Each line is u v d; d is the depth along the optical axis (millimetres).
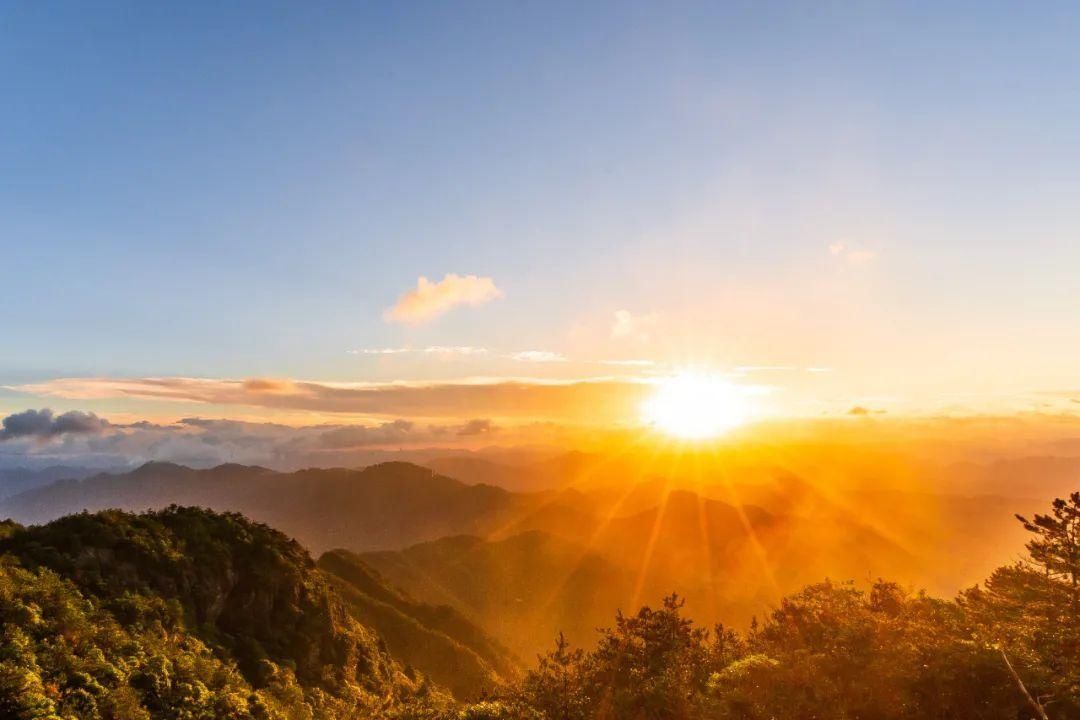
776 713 21844
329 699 61188
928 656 21234
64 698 32906
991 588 26891
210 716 39625
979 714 18875
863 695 21047
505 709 31984
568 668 36062
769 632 33000
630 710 27234
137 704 35875
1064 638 20344
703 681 29016
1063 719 17672
